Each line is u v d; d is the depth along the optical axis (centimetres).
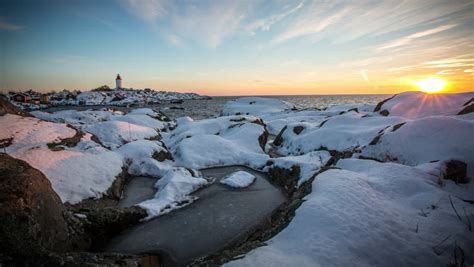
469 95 1903
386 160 1047
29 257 448
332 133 1537
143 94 11519
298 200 695
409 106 1973
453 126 987
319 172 929
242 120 2289
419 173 776
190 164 1429
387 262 450
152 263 593
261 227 737
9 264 424
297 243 505
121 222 742
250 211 874
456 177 791
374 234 509
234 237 708
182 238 708
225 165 1477
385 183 735
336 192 655
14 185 486
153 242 690
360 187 688
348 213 570
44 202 532
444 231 521
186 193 1012
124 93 10650
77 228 629
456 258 455
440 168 802
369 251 470
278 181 1176
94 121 2519
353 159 1005
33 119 1339
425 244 486
